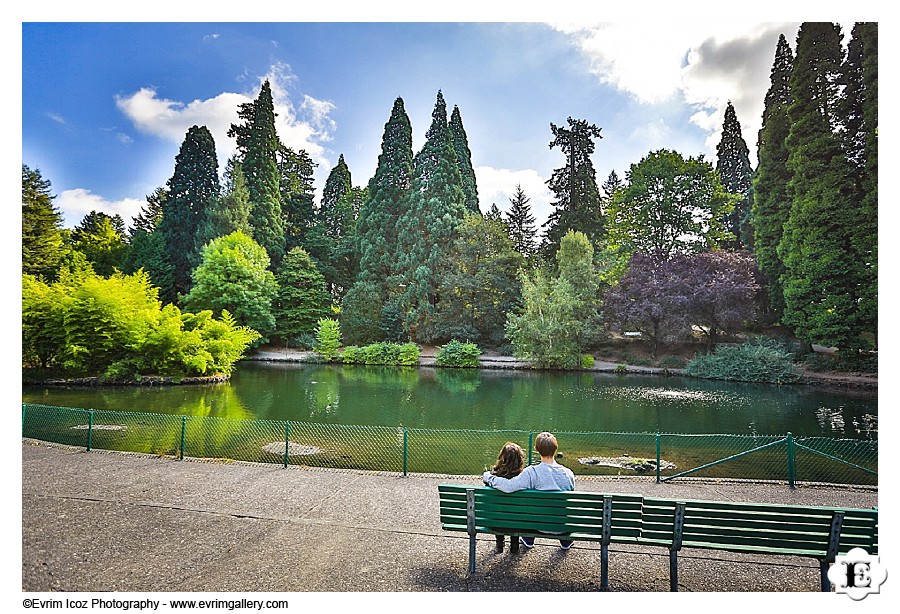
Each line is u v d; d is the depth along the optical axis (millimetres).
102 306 18922
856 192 23156
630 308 30219
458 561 4133
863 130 23078
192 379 20391
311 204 52062
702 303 28359
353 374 26109
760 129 32312
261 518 5156
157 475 6789
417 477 6910
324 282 42875
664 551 4363
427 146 42312
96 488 6129
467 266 38531
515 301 36719
